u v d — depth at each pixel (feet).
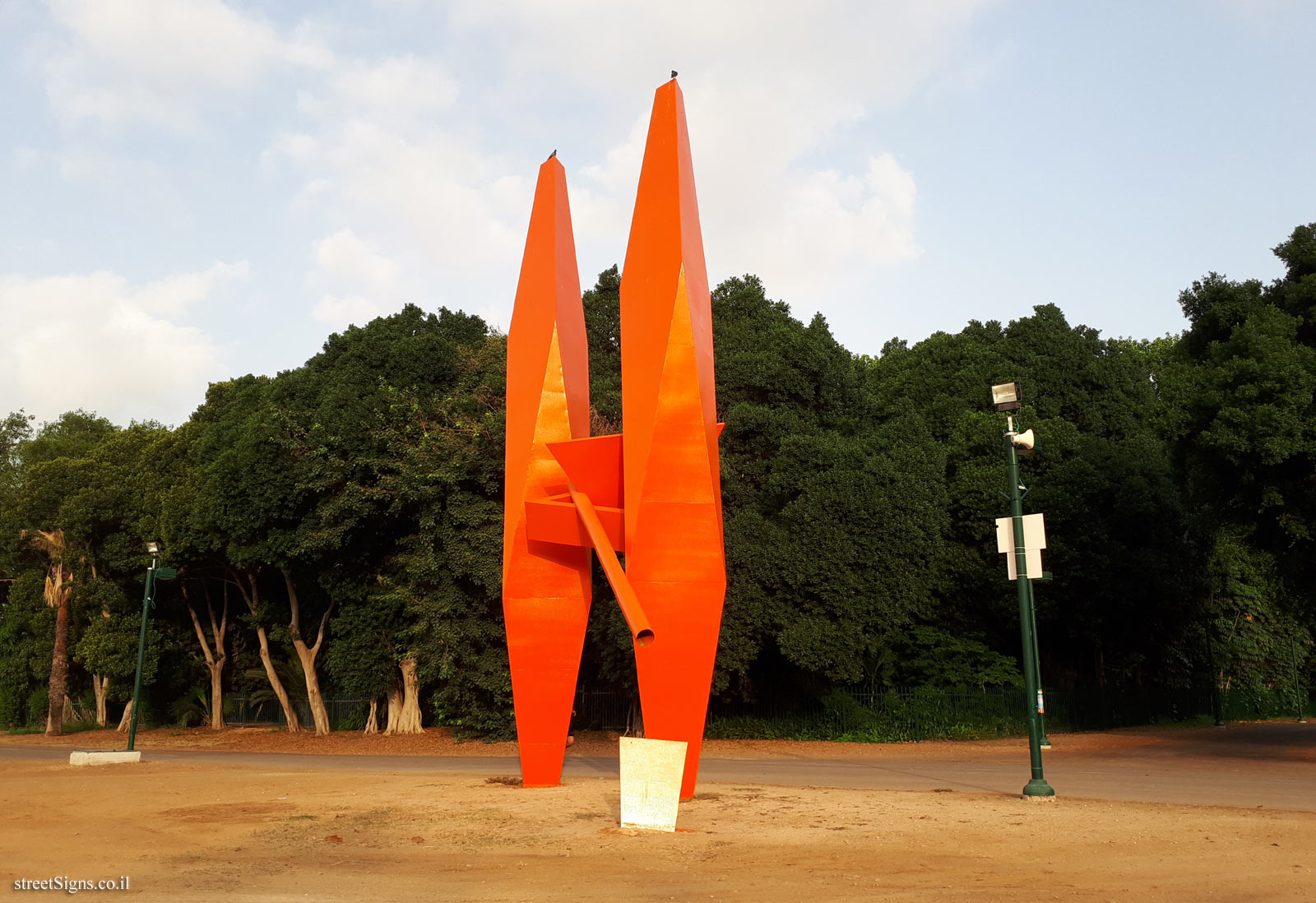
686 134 48.47
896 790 50.47
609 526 47.55
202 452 106.63
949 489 107.86
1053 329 141.38
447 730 103.50
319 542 92.68
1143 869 29.50
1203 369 73.31
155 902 26.50
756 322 107.04
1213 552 116.57
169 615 126.82
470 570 86.12
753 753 81.35
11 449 195.42
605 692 102.89
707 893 26.84
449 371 97.66
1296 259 76.13
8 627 147.84
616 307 110.83
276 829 39.04
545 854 32.83
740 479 94.12
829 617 85.15
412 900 26.45
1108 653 116.06
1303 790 50.88
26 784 58.95
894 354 162.61
